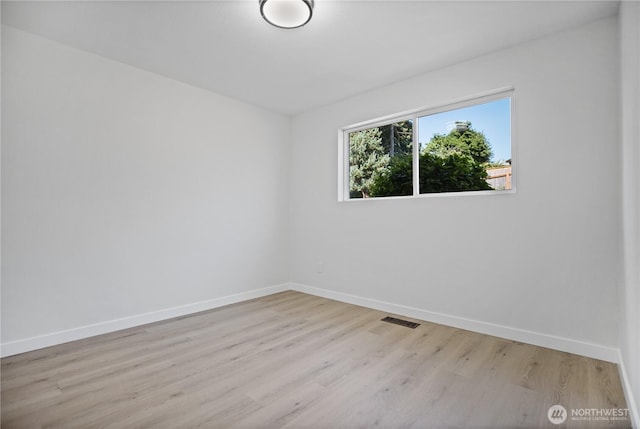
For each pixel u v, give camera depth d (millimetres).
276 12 2006
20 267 2301
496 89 2611
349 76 3082
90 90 2641
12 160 2277
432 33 2342
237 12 2107
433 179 3113
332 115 3830
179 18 2172
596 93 2180
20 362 2133
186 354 2271
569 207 2271
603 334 2133
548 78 2365
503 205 2562
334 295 3781
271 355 2252
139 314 2896
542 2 1988
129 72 2859
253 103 3832
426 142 3170
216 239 3500
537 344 2381
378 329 2766
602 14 2111
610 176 2121
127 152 2844
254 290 3869
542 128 2385
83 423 1498
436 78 2947
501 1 1981
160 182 3061
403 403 1672
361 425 1499
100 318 2666
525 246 2453
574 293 2246
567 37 2293
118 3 2016
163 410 1605
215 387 1825
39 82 2395
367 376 1952
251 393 1765
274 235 4121
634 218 1502
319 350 2334
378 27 2264
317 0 1954
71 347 2391
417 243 3074
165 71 2986
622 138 1886
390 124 3480
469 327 2721
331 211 3836
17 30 2311
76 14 2127
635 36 1496
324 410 1613
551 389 1790
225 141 3596
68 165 2521
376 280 3387
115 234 2766
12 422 1499
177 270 3172
